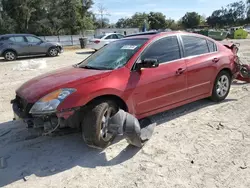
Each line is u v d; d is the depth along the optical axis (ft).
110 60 14.35
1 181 10.46
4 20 145.38
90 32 163.73
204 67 16.79
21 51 54.85
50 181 10.37
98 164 11.41
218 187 9.56
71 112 11.42
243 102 18.90
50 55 59.62
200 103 18.76
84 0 176.45
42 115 11.21
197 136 13.62
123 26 304.91
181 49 15.90
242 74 23.34
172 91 15.05
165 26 305.53
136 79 13.35
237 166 10.82
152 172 10.64
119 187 9.82
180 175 10.36
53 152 12.60
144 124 14.03
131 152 12.28
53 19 158.30
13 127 15.83
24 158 12.15
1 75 34.78
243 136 13.46
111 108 12.59
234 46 21.72
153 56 14.44
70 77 12.78
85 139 12.14
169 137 13.61
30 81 13.98
